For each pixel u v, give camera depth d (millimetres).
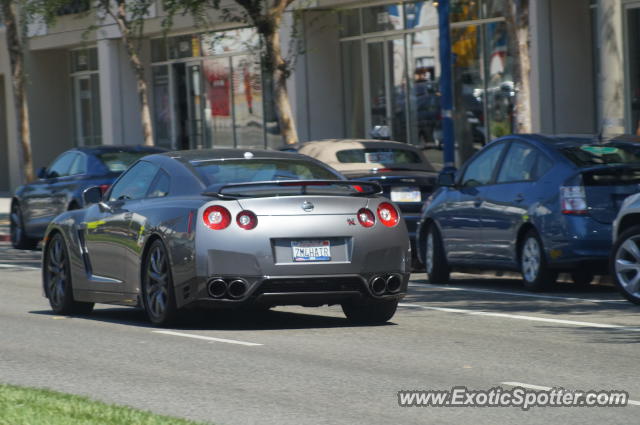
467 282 36938
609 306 29031
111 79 84688
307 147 40781
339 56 68500
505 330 24969
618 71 37625
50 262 29641
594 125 53281
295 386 18438
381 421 15844
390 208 25375
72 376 19672
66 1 65375
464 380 18875
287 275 24188
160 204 25875
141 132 85500
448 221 35906
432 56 63094
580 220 30969
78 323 27125
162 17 77125
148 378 19344
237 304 24344
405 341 23391
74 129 94500
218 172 25906
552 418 15984
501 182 33938
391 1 64875
